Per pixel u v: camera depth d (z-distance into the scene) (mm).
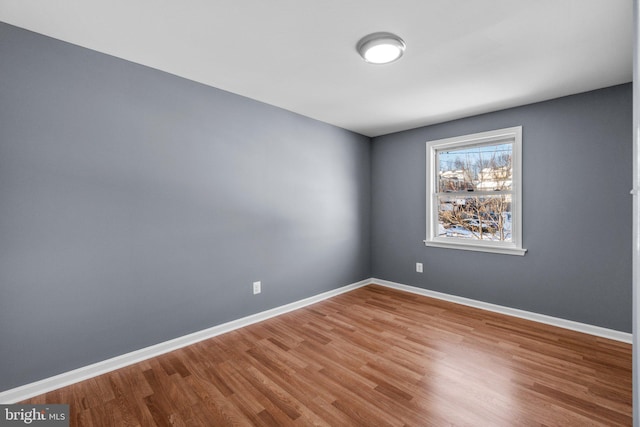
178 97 2451
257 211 3027
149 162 2303
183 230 2496
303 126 3453
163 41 1947
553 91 2711
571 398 1795
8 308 1763
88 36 1887
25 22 1739
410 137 3988
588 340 2562
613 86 2580
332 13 1651
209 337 2658
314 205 3613
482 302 3375
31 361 1838
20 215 1792
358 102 3029
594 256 2682
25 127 1805
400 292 4020
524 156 3055
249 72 2383
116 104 2141
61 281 1935
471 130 3434
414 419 1640
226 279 2787
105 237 2104
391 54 2006
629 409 1691
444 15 1661
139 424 1614
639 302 1199
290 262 3350
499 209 3309
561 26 1748
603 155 2629
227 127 2770
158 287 2361
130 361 2213
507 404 1750
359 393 1868
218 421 1639
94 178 2053
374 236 4430
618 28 1760
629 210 2521
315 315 3193
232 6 1594
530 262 3033
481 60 2162
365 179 4352
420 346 2477
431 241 3768
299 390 1902
